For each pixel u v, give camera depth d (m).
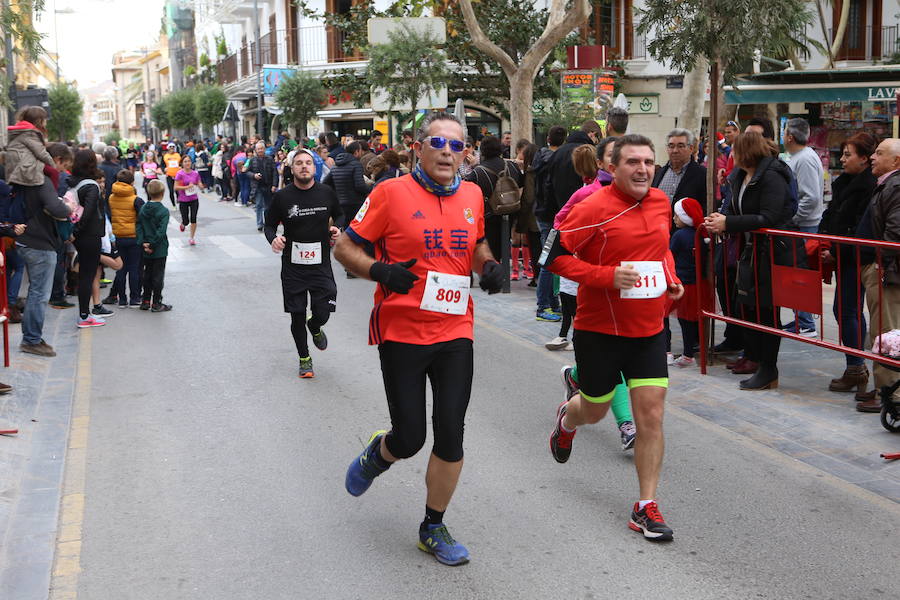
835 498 4.67
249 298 11.20
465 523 4.43
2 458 5.35
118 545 4.23
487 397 6.65
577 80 16.72
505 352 8.11
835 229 6.52
